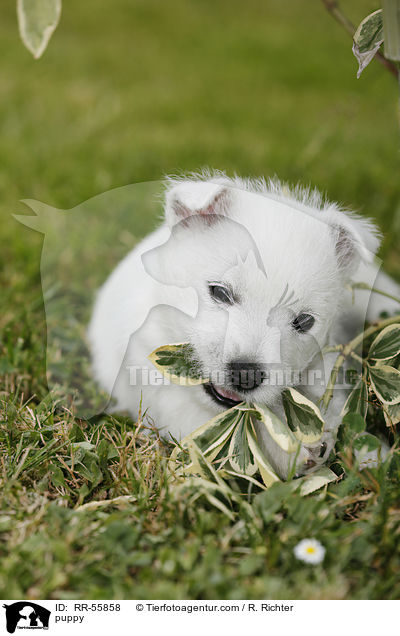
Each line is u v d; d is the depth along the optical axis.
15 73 2.42
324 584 0.71
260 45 3.01
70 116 1.95
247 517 0.74
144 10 3.58
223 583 0.70
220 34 3.24
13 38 2.86
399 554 0.72
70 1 3.59
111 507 0.76
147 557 0.71
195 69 2.63
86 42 2.99
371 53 0.79
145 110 2.06
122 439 0.81
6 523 0.74
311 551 0.72
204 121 1.96
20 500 0.76
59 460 0.79
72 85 2.31
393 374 0.80
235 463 0.78
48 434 0.81
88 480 0.78
